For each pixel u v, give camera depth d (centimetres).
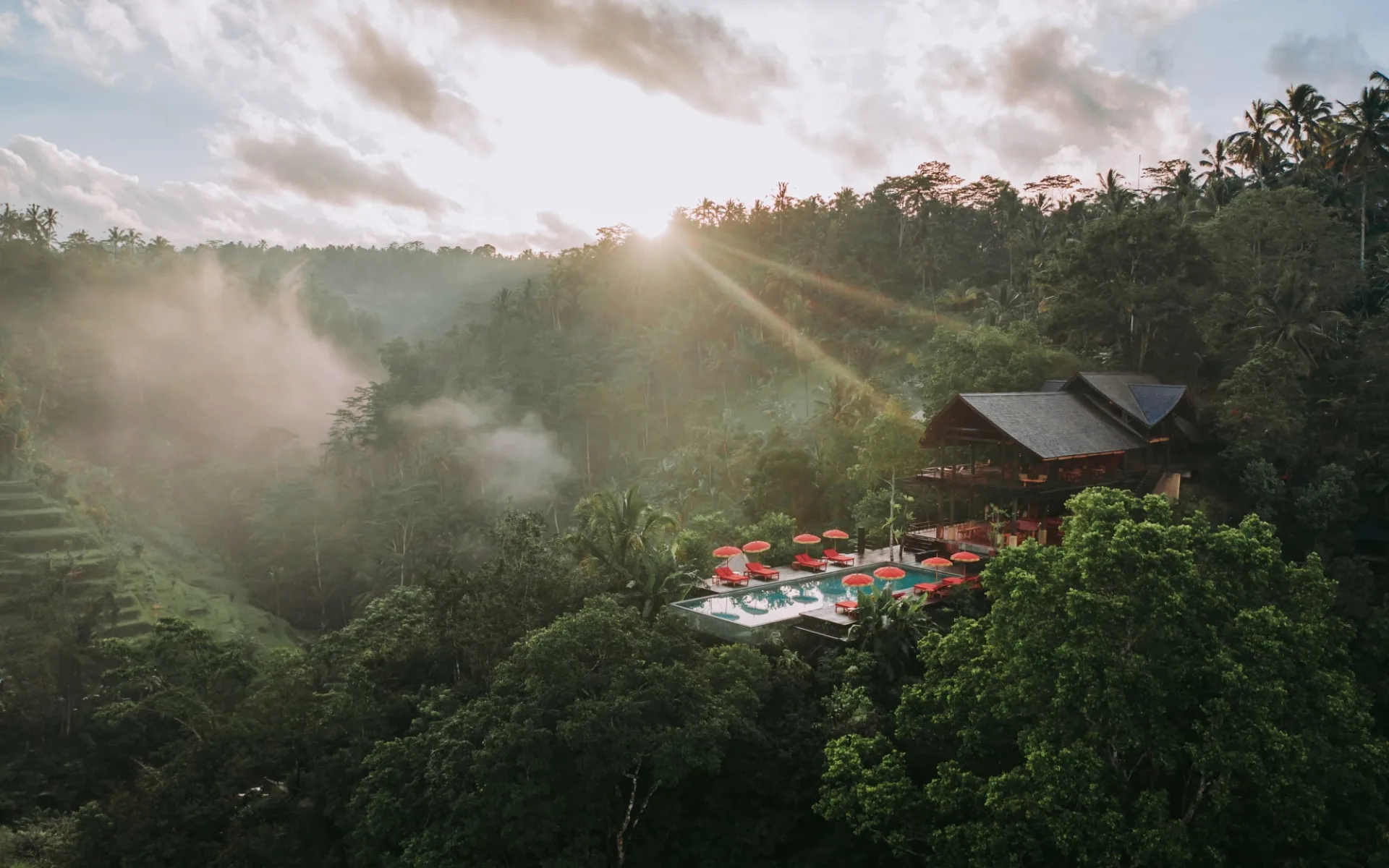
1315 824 1994
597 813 2466
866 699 2638
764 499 5725
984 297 11412
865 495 5050
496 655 3169
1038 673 2009
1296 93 7331
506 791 2328
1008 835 1973
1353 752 2012
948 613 3155
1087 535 2139
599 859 2370
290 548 10744
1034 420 3778
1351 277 5762
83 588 8294
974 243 13438
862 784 2238
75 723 5591
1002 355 5194
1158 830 1783
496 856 2433
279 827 2956
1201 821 1972
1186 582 2012
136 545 9612
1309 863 1995
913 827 2211
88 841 2969
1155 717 1911
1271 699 1850
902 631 2864
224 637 8394
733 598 3531
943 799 2122
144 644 3631
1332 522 4000
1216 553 2177
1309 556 2300
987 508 4316
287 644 9062
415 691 3409
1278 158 7675
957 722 2334
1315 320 5144
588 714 2322
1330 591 2223
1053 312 5766
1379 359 4775
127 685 4022
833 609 3316
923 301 11981
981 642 2373
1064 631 2055
